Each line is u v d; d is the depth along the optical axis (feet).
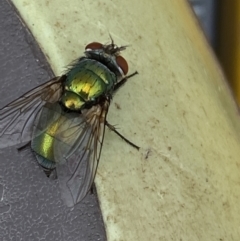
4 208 0.28
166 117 0.29
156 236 0.28
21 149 0.29
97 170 0.28
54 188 0.28
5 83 0.29
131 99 0.29
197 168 0.29
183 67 0.30
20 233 0.28
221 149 0.30
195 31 0.33
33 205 0.28
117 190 0.28
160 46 0.30
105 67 0.29
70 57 0.29
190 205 0.29
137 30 0.30
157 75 0.29
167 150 0.29
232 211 0.29
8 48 0.29
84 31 0.29
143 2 0.30
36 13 0.29
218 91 0.32
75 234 0.28
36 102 0.29
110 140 0.29
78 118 0.29
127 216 0.28
